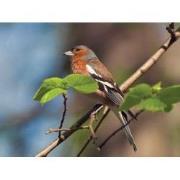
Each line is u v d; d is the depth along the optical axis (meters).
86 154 13.41
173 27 7.84
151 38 15.17
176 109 14.21
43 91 5.71
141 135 14.24
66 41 15.97
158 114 14.23
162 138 14.19
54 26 16.03
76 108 14.69
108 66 15.10
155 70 14.67
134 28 15.23
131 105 5.03
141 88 4.99
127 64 15.02
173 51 14.87
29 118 15.55
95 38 15.52
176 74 14.73
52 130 6.86
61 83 5.68
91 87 5.66
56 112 15.15
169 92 5.02
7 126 15.06
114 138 14.08
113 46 15.27
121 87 7.96
